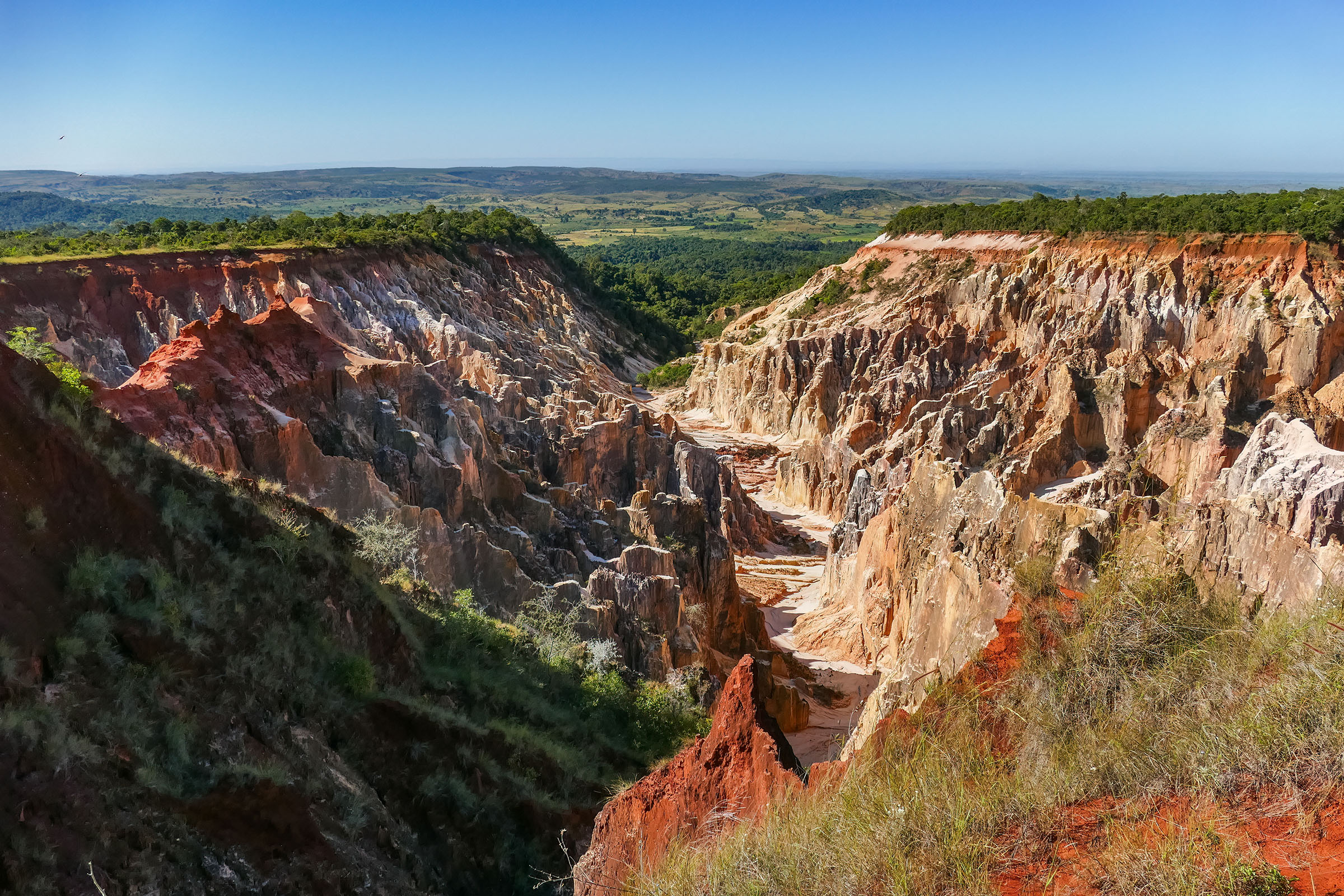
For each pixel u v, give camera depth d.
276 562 19.31
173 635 15.58
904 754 10.45
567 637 30.28
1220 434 48.53
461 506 35.66
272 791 14.45
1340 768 7.71
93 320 66.50
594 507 44.62
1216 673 9.88
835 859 9.30
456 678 22.81
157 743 13.90
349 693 18.62
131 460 17.50
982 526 33.75
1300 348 71.00
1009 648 11.97
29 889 11.14
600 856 14.07
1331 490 33.09
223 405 30.98
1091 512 28.83
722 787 13.30
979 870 8.25
